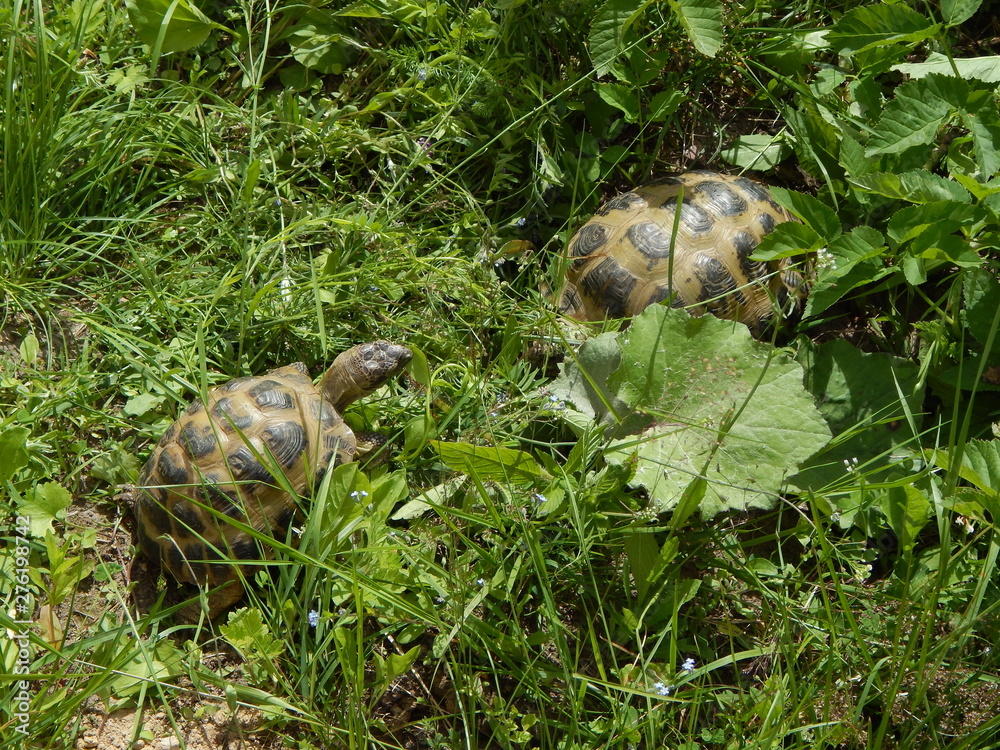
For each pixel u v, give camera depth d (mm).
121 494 1518
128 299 1591
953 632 1427
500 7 1619
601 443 1516
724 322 1519
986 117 1515
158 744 1460
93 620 1497
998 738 1449
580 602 1510
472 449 1471
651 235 1562
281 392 1501
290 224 1598
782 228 1519
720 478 1498
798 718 1461
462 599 1456
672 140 1672
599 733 1458
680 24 1633
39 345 1574
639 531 1479
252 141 1601
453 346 1580
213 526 1469
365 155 1655
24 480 1516
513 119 1639
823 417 1540
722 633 1507
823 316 1610
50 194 1589
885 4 1545
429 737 1473
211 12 1671
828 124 1608
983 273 1516
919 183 1506
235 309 1577
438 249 1624
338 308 1588
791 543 1543
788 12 1681
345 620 1460
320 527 1456
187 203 1634
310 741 1465
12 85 1553
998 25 1678
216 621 1498
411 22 1668
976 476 1441
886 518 1507
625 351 1514
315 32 1666
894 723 1464
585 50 1654
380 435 1541
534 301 1594
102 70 1637
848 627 1486
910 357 1592
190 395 1557
